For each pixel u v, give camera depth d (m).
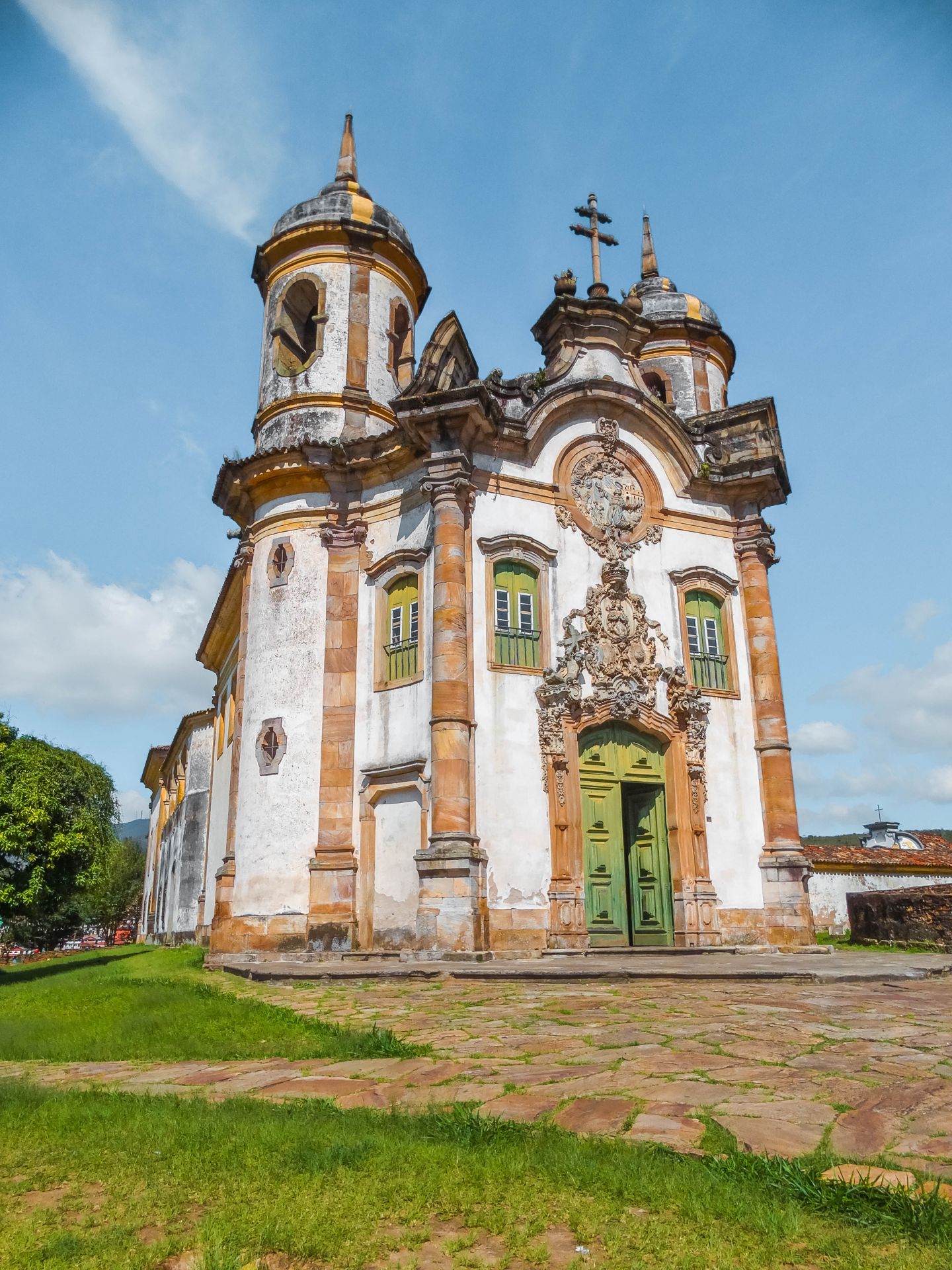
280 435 21.66
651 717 19.58
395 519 19.94
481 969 13.60
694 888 19.14
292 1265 3.81
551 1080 6.55
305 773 19.06
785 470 22.31
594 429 20.95
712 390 27.19
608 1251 3.88
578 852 18.14
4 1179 4.92
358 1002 11.02
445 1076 6.85
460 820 16.77
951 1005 9.62
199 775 32.81
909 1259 3.73
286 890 18.47
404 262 23.72
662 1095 6.10
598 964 14.76
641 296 27.72
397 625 19.42
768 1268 3.71
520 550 19.20
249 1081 7.05
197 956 20.53
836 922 27.39
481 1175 4.65
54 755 20.88
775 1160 4.71
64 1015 11.20
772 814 20.48
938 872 28.94
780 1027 8.33
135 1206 4.45
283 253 23.39
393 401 18.56
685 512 21.67
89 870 20.80
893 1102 5.88
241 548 21.45
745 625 21.73
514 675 18.52
